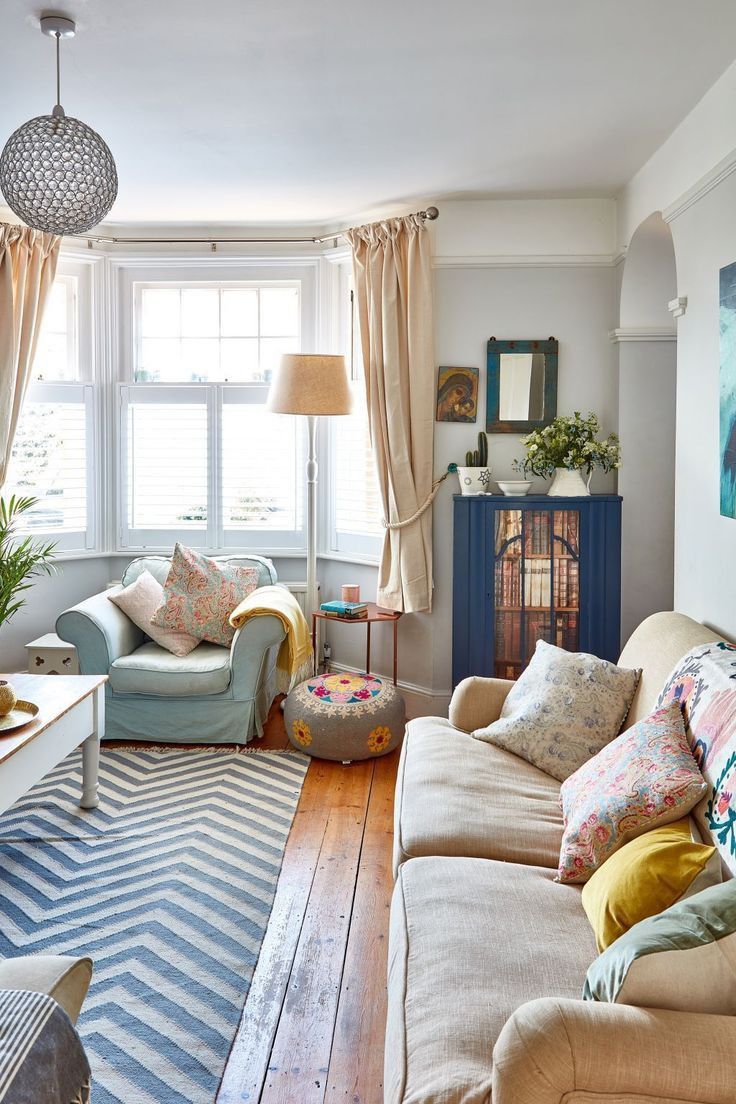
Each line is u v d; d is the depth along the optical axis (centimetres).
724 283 293
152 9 260
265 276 534
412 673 502
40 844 333
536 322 476
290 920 282
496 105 336
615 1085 129
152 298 546
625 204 443
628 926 173
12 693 300
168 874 310
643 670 291
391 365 473
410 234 467
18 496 507
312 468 509
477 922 193
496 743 299
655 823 205
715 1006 137
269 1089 208
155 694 434
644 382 460
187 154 393
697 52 290
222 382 540
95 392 534
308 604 519
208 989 245
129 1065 215
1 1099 122
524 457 481
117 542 546
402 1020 166
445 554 488
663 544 464
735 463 284
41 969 159
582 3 258
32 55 292
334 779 403
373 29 274
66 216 265
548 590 449
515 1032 135
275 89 321
